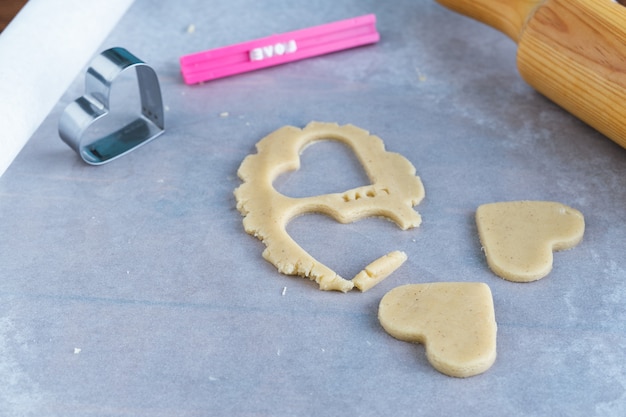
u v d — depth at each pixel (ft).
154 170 1.67
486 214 1.52
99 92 1.64
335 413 1.26
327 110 1.80
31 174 1.68
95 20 1.81
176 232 1.54
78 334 1.39
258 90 1.87
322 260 1.48
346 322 1.38
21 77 1.63
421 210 1.57
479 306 1.36
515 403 1.27
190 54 1.90
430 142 1.71
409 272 1.46
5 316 1.42
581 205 1.56
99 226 1.56
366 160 1.65
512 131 1.73
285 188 1.62
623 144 1.62
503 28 1.83
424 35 2.01
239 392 1.29
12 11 2.05
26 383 1.32
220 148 1.72
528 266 1.43
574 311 1.39
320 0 2.11
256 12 2.09
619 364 1.31
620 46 1.58
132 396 1.30
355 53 1.96
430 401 1.27
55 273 1.48
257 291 1.44
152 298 1.43
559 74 1.66
